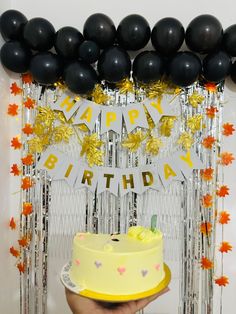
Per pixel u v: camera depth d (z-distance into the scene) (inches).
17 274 68.5
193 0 64.6
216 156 64.6
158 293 47.6
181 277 66.4
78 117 64.7
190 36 55.4
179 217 65.7
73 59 59.2
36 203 67.2
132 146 64.5
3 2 62.9
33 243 67.6
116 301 44.2
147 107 63.9
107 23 56.3
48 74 58.6
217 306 67.1
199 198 65.1
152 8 65.1
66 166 65.6
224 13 64.4
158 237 52.0
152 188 64.9
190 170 64.1
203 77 62.3
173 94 64.0
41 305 68.1
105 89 64.6
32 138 66.6
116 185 65.1
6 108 65.7
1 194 64.4
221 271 66.9
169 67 57.4
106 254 46.1
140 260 46.4
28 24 57.1
